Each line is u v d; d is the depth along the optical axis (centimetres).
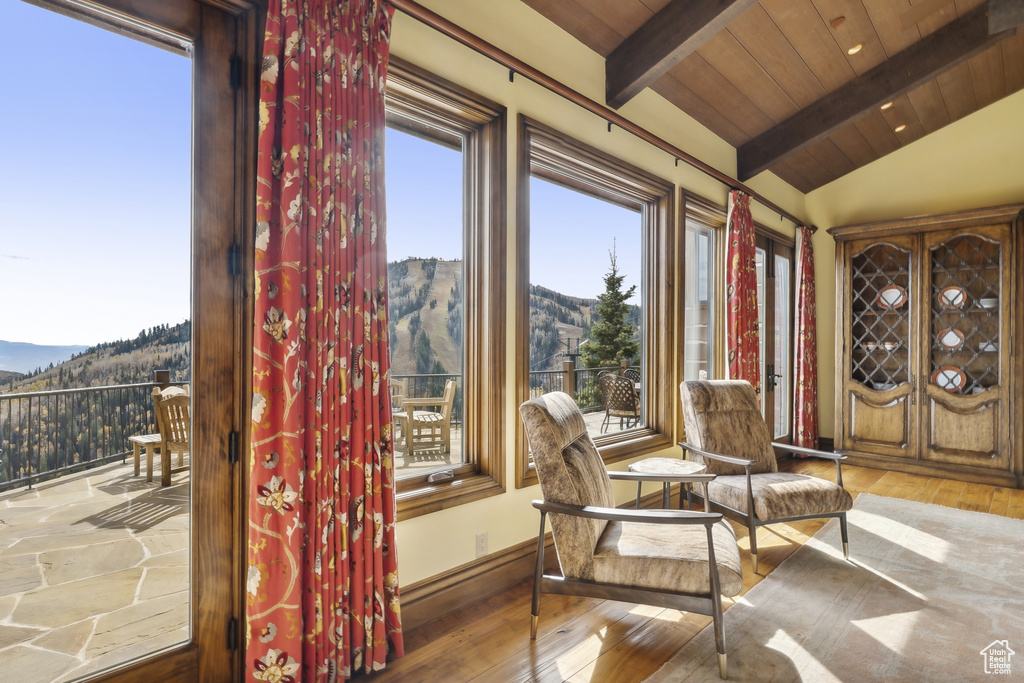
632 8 286
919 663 192
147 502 230
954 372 481
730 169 458
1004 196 489
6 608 191
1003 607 235
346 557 176
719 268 464
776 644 205
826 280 592
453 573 232
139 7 149
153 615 190
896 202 548
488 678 183
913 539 323
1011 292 450
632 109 346
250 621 155
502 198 255
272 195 163
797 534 334
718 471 323
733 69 360
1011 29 339
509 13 261
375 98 190
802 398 553
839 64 381
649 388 383
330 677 171
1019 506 391
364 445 182
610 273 363
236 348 167
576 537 201
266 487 157
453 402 264
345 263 177
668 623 223
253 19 169
